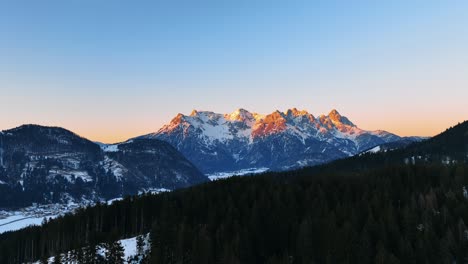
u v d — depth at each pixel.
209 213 128.00
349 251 95.31
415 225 104.00
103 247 124.56
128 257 113.00
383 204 119.62
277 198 128.88
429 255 92.94
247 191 142.88
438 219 106.31
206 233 110.31
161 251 107.19
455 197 117.88
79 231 152.88
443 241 93.12
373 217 109.38
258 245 108.94
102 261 112.31
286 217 118.19
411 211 109.50
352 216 111.12
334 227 103.12
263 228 115.50
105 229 154.62
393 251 97.94
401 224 108.56
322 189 138.00
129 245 124.75
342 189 142.38
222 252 101.62
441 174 143.75
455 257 93.56
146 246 120.38
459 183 133.75
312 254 99.94
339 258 94.88
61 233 152.12
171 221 125.94
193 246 104.69
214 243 109.19
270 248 110.25
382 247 91.69
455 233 98.50
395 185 139.25
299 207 128.00
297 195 139.25
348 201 127.94
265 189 143.75
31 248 159.75
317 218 110.81
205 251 102.44
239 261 96.94
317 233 105.38
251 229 112.38
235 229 111.31
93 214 158.12
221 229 111.81
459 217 104.44
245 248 103.56
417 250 94.31
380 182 141.00
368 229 103.50
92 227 155.12
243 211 125.81
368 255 94.06
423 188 134.88
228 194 141.88
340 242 97.00
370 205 118.19
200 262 101.50
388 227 104.06
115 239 121.69
